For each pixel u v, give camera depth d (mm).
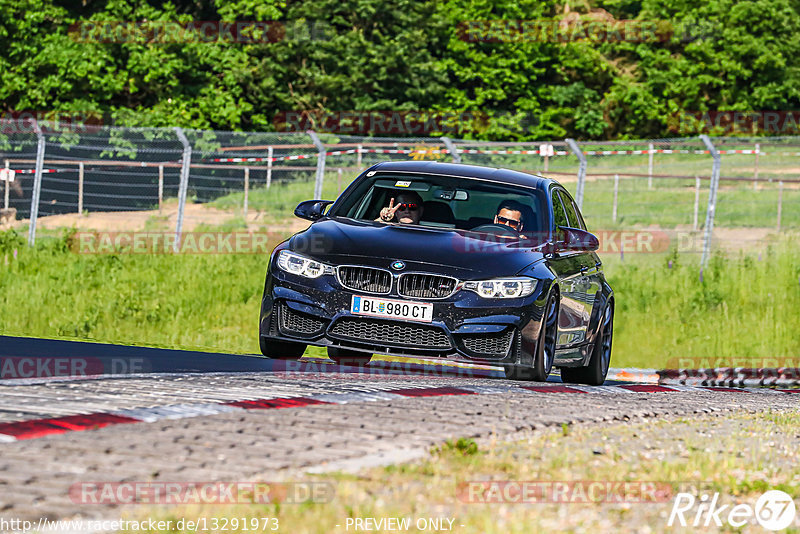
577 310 28391
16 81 104875
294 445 15086
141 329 44625
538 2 135250
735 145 124438
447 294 25203
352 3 119812
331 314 25375
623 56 142250
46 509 11359
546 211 28312
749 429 20859
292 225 71000
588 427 18953
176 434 15320
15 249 56125
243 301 49844
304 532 11227
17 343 29625
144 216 77250
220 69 112062
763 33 139875
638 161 119000
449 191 28484
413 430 16797
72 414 16297
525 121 129500
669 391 28188
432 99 123750
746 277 54344
